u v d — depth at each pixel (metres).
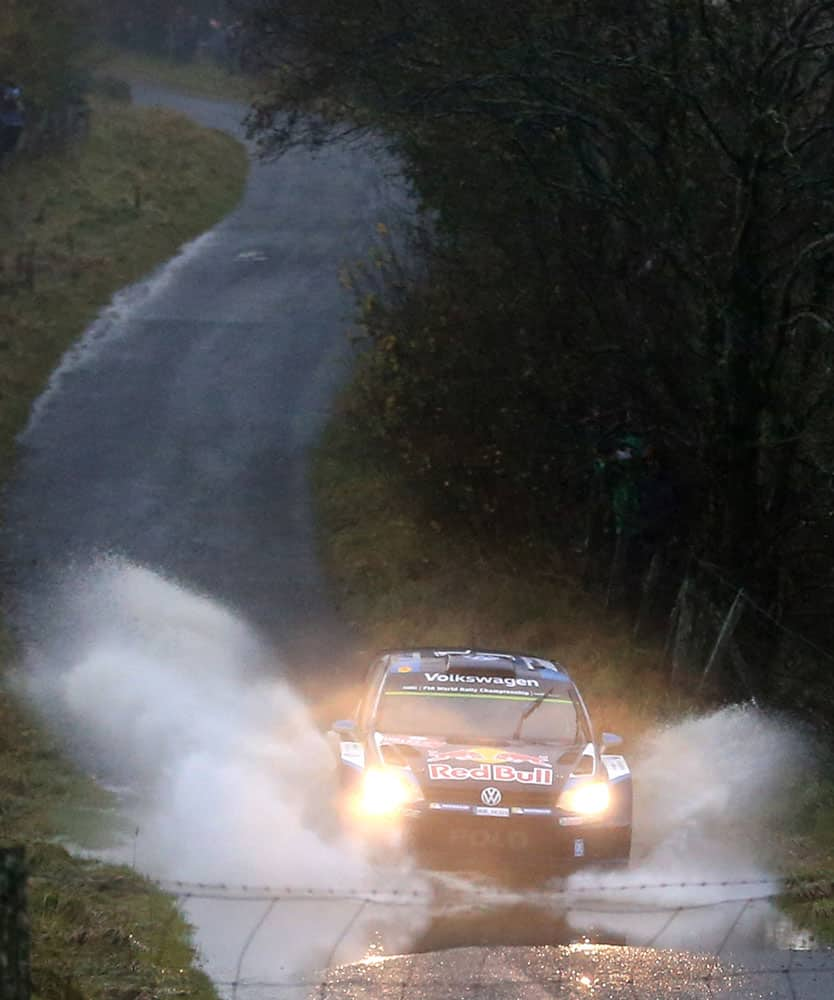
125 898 35.38
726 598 63.72
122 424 112.19
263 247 167.50
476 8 67.56
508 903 36.72
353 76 72.88
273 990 29.23
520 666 46.53
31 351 125.75
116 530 91.00
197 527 92.25
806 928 35.03
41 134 188.12
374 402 79.38
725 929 34.88
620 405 69.12
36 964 27.89
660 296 66.81
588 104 64.81
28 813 45.12
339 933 33.62
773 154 61.53
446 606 73.81
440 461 73.50
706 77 63.00
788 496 67.00
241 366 127.88
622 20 65.44
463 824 38.41
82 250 158.12
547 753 41.25
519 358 69.81
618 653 64.62
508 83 66.62
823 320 59.72
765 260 64.56
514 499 74.50
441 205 74.00
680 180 64.12
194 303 146.12
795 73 63.44
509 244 71.62
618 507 69.88
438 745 41.12
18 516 92.25
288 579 83.94
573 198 67.19
